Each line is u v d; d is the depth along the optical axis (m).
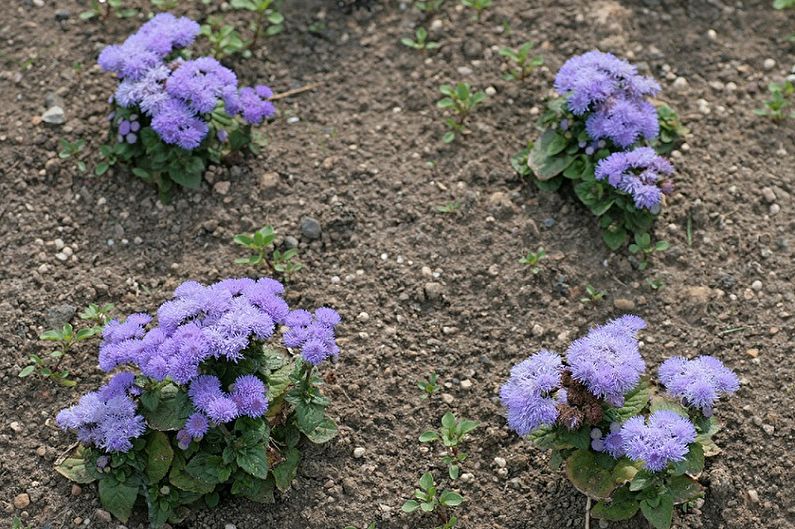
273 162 6.34
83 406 4.77
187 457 4.82
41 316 5.61
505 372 5.48
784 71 6.89
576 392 4.66
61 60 6.75
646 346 5.54
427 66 6.87
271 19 6.88
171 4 7.03
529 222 6.03
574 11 7.09
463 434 5.10
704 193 6.17
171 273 5.87
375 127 6.56
